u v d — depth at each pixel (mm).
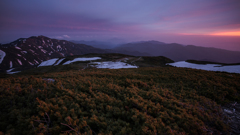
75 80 10719
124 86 10047
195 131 4488
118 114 5113
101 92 7848
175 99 7680
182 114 5469
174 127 4434
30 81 9719
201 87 10461
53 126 4211
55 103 5777
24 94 6871
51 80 10719
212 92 9086
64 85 8984
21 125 4062
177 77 13812
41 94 6613
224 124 5238
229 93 9055
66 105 5668
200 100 7840
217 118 5602
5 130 3963
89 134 3799
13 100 5711
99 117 4703
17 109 5062
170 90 9672
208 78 13570
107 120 4664
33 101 5906
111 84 9539
